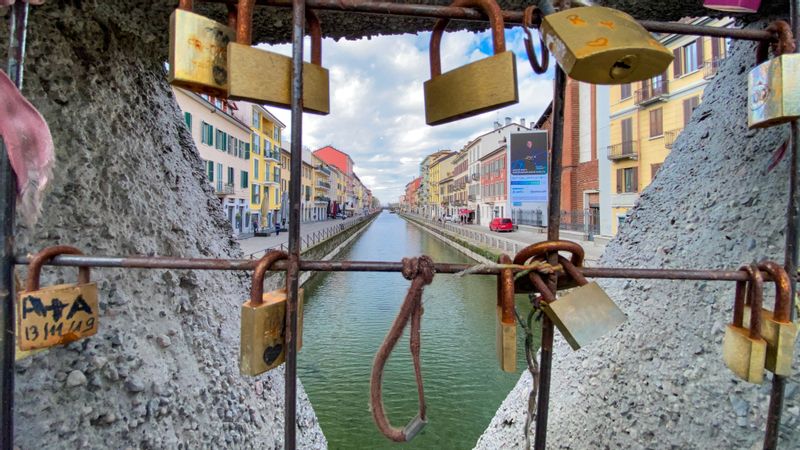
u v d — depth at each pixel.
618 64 0.55
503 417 3.02
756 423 1.21
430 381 6.28
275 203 31.67
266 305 0.64
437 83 0.72
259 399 2.09
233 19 0.68
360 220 56.75
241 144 23.83
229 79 0.60
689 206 1.97
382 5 0.68
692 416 1.45
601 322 0.65
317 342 8.59
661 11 1.47
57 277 1.12
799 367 1.15
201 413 1.53
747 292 0.77
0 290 0.67
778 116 0.69
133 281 1.43
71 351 1.10
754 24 1.51
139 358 1.30
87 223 1.27
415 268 0.67
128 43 1.52
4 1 0.66
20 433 0.94
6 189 0.66
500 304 0.69
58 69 1.22
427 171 82.25
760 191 1.47
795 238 0.73
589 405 2.12
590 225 18.94
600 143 17.70
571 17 0.58
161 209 1.76
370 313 11.14
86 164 1.30
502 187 32.91
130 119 1.61
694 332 1.58
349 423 5.13
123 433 1.17
